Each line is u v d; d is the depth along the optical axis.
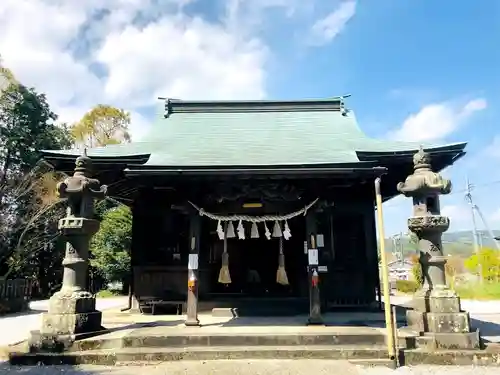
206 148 11.16
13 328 12.22
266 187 9.80
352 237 12.38
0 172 24.50
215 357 7.55
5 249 22.94
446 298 7.77
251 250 13.08
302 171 8.81
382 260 7.45
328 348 7.61
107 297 26.00
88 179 8.66
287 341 7.94
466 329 7.61
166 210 12.52
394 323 7.26
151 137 12.65
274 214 10.24
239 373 6.60
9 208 23.62
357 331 8.26
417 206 8.40
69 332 7.84
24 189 23.55
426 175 8.28
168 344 7.93
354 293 12.02
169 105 14.62
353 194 12.54
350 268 12.15
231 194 9.91
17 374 6.70
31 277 25.14
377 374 6.57
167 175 8.94
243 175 8.98
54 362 7.35
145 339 7.93
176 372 6.67
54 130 27.91
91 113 37.03
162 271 12.30
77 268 8.47
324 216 12.43
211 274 12.36
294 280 12.27
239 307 11.72
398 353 7.23
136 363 7.36
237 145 11.47
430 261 8.19
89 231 8.66
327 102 14.71
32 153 24.94
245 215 10.18
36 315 16.16
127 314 12.08
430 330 7.72
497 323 11.91
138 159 10.34
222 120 14.01
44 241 24.72
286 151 10.70
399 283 30.56
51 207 23.53
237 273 12.91
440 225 8.12
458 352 7.25
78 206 8.66
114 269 25.69
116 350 7.65
